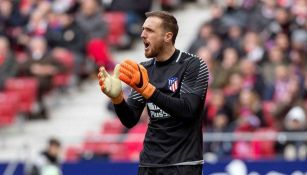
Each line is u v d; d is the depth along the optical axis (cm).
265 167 3044
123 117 1586
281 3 4150
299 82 3481
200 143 1586
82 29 4206
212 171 3084
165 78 1572
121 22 4469
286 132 3167
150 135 1587
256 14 4056
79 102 4138
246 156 3147
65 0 4575
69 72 4125
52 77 4028
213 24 4038
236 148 3166
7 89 3988
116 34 4450
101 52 3772
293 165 3034
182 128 1562
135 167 3175
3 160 3488
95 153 3394
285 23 3906
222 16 4075
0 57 4091
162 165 1568
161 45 1567
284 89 3472
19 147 3531
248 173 3059
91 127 4006
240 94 3359
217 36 3959
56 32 4225
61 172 3234
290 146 3131
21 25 4466
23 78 4038
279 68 3506
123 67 1493
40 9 4419
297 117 3173
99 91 4169
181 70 1566
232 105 3338
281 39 3719
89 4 4244
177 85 1562
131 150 3341
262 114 3284
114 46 4456
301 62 3706
